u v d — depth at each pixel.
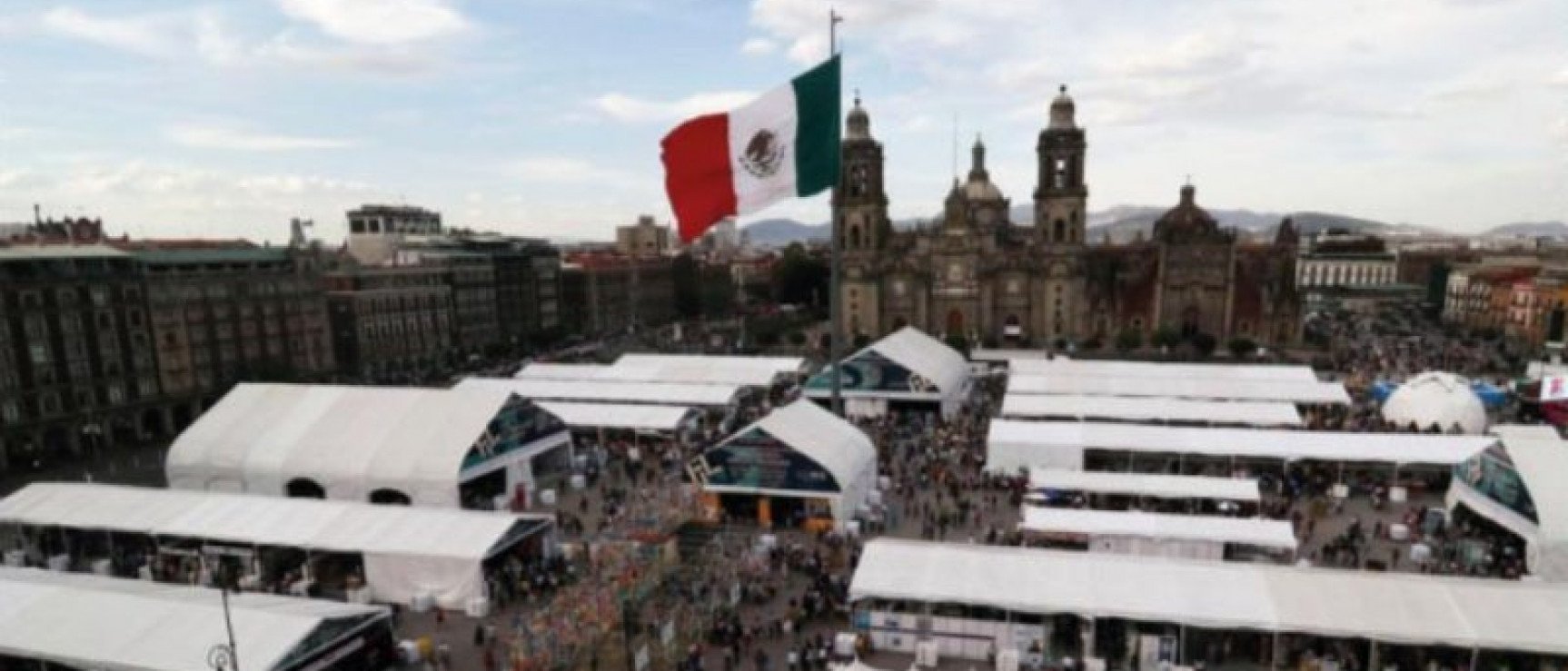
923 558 39.41
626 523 47.72
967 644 37.03
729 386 88.56
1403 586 35.28
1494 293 155.62
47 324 83.31
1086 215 141.12
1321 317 178.75
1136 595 35.78
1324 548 46.34
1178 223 139.88
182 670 31.64
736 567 43.75
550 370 98.25
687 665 35.31
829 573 45.12
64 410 84.62
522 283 152.75
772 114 36.72
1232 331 139.50
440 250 146.00
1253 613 34.12
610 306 178.00
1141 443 61.28
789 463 52.91
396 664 36.97
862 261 147.88
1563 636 31.72
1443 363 115.38
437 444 57.53
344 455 58.38
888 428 77.62
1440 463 57.44
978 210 180.00
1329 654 34.41
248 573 45.69
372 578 43.62
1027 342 144.62
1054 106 139.75
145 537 49.09
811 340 149.62
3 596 36.81
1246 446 60.56
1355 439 61.22
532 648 33.41
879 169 148.25
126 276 90.19
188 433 62.97
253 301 103.88
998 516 53.81
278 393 66.00
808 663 36.19
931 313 148.25
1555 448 47.16
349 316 116.50
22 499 51.59
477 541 43.44
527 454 62.62
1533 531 44.09
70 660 33.00
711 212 37.31
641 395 85.06
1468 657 33.28
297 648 32.59
